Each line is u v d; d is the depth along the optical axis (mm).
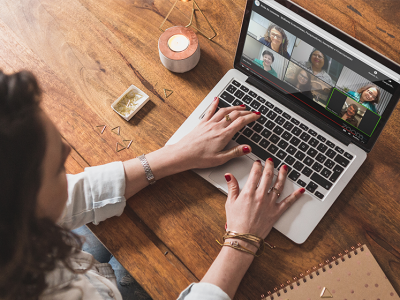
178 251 794
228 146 875
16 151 399
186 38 954
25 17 1049
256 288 749
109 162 887
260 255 773
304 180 828
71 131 918
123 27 1040
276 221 789
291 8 754
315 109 872
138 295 1038
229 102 934
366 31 994
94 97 956
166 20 1046
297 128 883
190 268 779
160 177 842
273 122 895
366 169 846
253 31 842
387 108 741
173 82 974
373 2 1021
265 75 908
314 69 804
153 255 783
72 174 845
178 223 820
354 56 725
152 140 910
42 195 475
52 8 1059
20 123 401
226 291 702
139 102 936
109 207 794
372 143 815
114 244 795
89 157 892
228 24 1037
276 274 759
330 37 736
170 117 935
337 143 857
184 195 848
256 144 873
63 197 545
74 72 985
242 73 954
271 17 791
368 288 717
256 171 814
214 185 841
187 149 837
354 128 827
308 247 781
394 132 877
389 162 851
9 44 1016
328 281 728
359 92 765
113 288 694
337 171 829
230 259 731
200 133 856
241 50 902
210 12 1050
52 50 1010
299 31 771
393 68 690
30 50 1010
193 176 868
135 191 831
